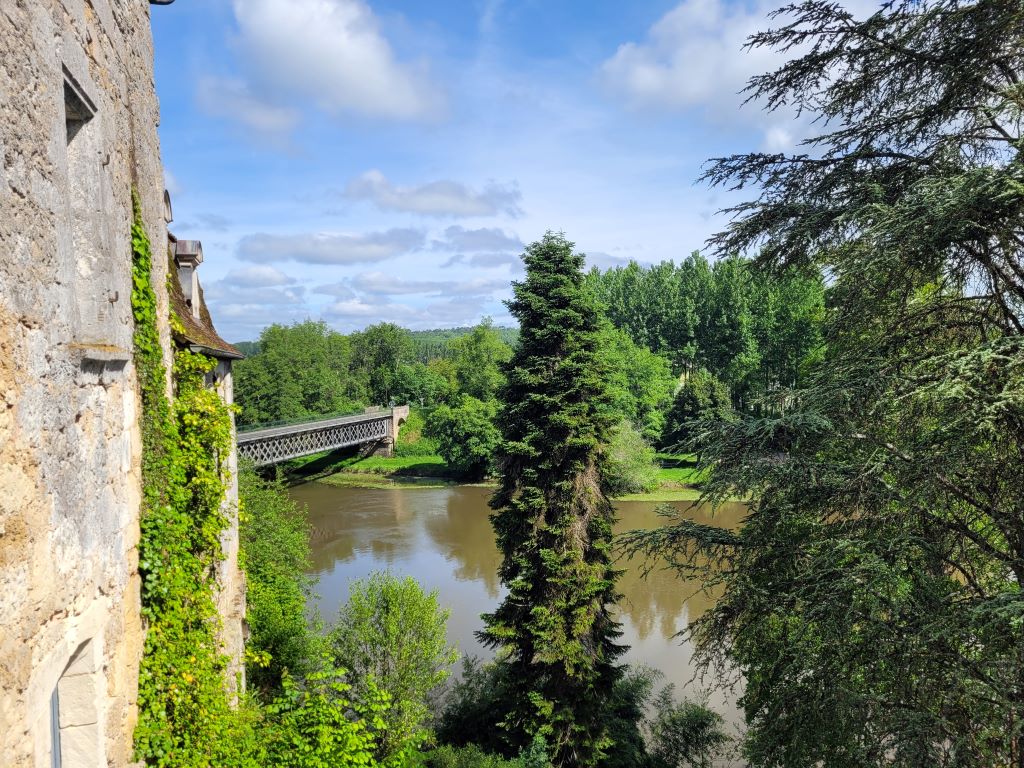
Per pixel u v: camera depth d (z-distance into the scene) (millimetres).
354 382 81562
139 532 6141
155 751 6148
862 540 7398
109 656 5074
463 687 18344
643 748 16703
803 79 8875
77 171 5039
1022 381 6711
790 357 52438
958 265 8266
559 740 14859
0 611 3129
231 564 12070
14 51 3396
